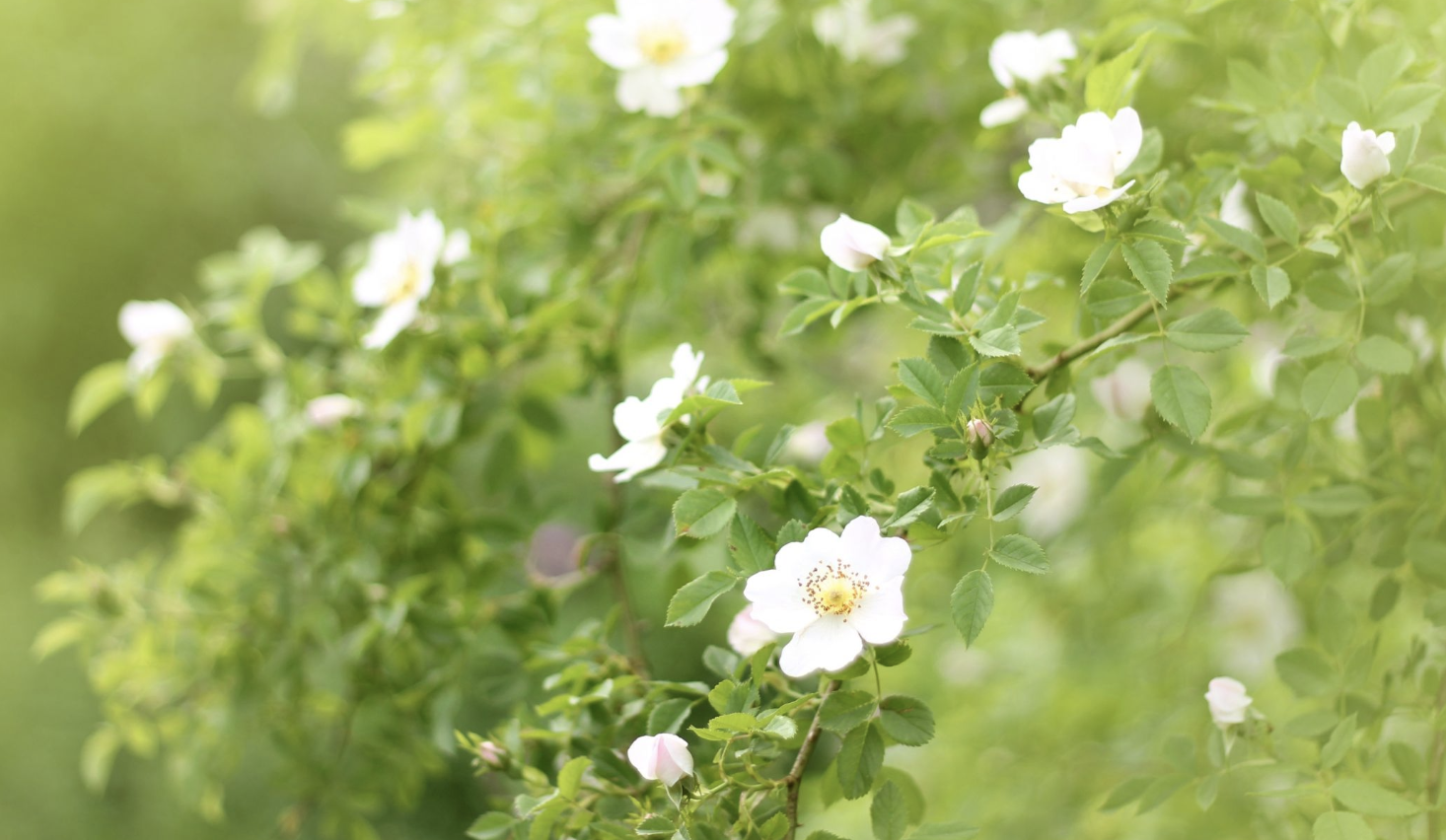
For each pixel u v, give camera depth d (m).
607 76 1.38
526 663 1.25
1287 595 1.43
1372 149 1.09
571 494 1.36
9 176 3.99
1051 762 1.67
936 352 1.11
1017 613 1.86
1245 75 1.18
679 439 1.14
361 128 1.52
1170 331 1.10
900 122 1.43
